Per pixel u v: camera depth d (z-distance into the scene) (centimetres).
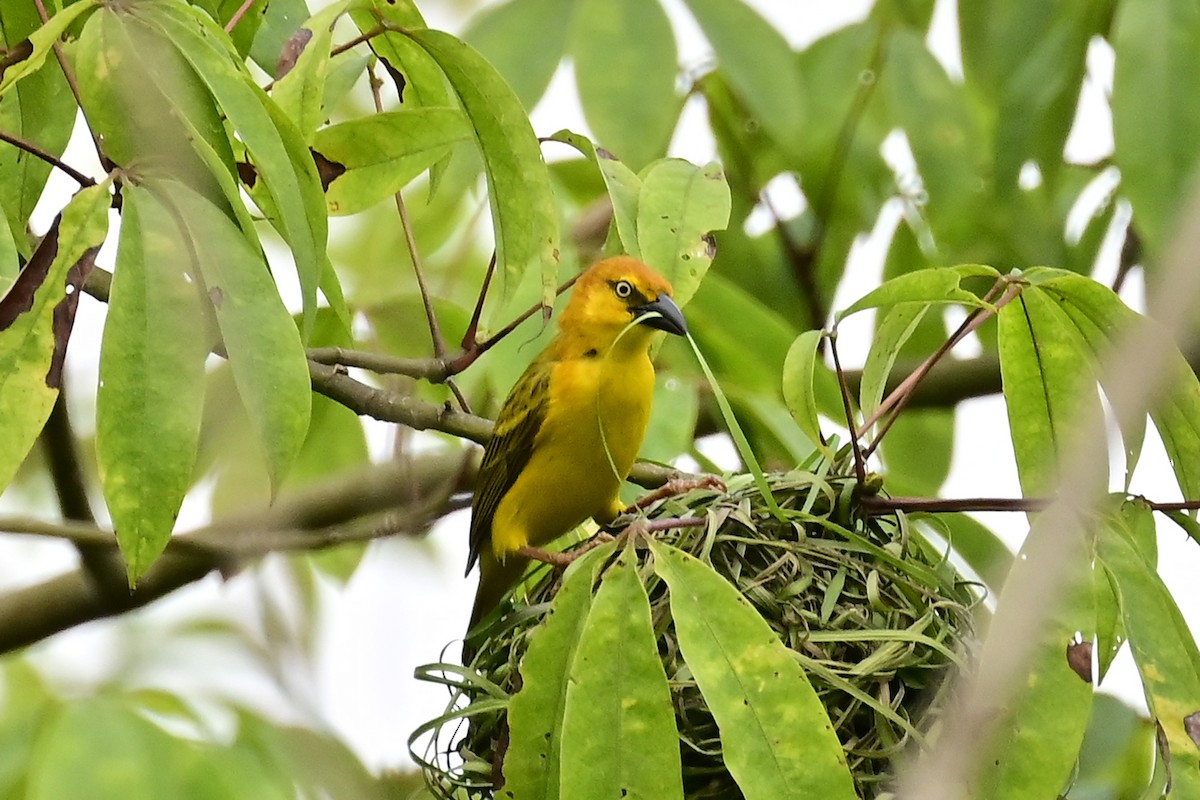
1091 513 586
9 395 503
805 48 1040
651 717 550
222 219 526
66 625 925
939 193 982
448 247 1073
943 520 785
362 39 684
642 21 822
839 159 1154
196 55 544
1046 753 548
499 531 906
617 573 570
